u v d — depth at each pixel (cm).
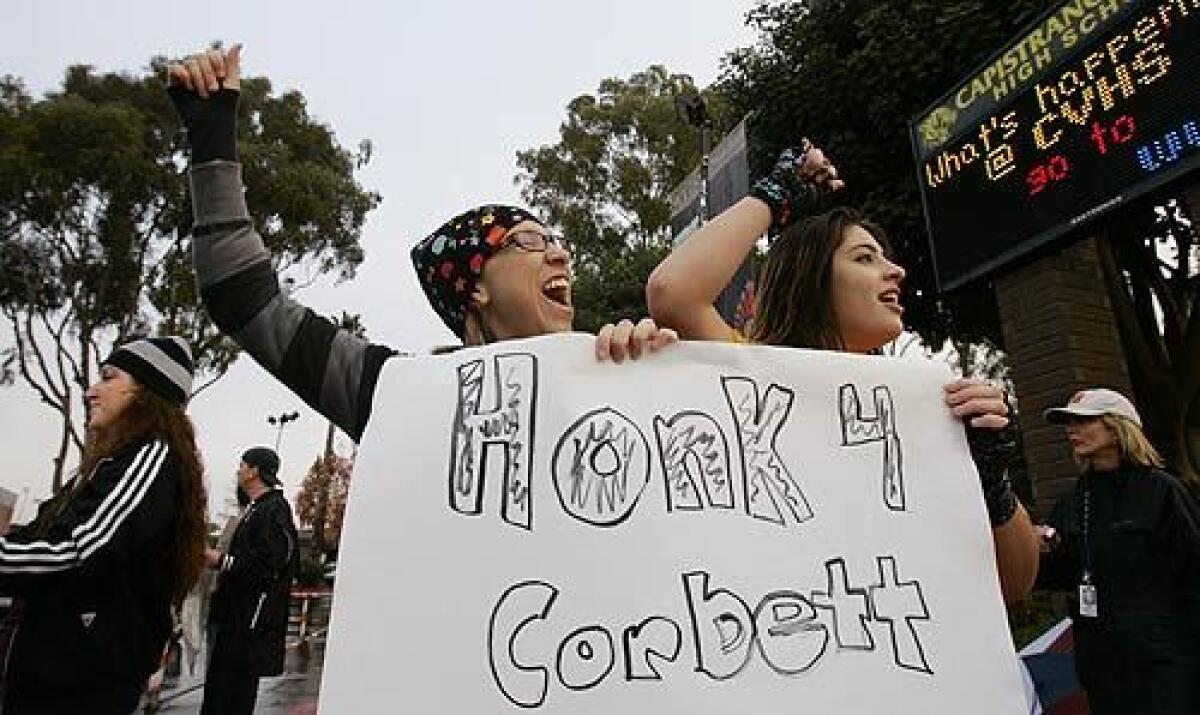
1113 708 275
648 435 123
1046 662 326
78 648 170
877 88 911
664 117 2434
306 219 2109
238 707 425
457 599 111
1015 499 136
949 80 862
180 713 661
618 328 130
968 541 124
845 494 125
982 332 1101
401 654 108
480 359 128
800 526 121
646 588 112
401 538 115
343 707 105
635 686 107
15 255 1953
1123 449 291
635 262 1747
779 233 171
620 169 2431
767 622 113
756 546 118
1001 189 575
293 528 461
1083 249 602
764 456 125
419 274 169
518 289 157
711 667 109
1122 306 848
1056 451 564
